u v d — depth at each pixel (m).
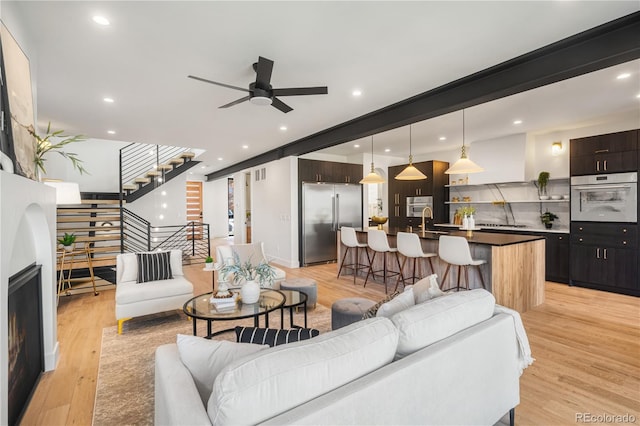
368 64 2.88
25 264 2.19
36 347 2.35
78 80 3.13
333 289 4.93
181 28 2.29
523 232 5.75
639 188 4.38
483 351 1.59
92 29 2.28
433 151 7.53
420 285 2.22
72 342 3.04
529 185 6.06
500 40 2.50
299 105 3.94
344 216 7.46
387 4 2.05
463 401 1.48
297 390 1.01
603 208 4.72
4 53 1.67
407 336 1.39
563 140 5.57
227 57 2.71
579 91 3.64
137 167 8.45
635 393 2.17
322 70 2.99
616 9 2.12
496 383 1.68
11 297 1.87
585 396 2.14
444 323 1.52
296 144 6.04
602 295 4.52
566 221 5.63
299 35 2.40
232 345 1.26
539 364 2.56
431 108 3.54
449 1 2.03
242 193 9.61
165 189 8.78
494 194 6.62
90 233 6.50
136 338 3.15
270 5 2.04
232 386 0.93
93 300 4.40
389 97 3.68
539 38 2.47
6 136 1.67
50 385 2.31
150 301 3.41
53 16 2.11
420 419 1.28
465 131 5.59
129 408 2.05
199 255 8.36
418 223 7.43
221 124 4.74
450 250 3.73
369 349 1.22
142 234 8.31
